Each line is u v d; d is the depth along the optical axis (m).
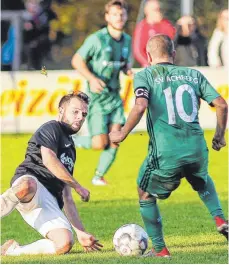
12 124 43.44
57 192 20.41
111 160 31.58
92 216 25.91
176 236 22.66
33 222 20.14
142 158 37.78
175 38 40.50
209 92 19.52
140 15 45.38
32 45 53.47
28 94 43.28
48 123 20.31
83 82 42.69
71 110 20.33
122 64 32.12
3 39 53.97
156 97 19.16
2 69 48.94
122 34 32.12
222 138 19.70
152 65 19.59
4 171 34.53
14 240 21.52
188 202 28.41
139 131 43.97
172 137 19.11
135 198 28.97
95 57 31.83
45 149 19.95
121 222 25.00
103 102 31.47
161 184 19.44
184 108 19.16
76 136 32.59
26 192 19.75
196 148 19.16
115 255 19.98
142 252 20.02
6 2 54.34
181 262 19.05
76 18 59.03
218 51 42.31
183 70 19.52
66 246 19.95
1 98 43.38
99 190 30.59
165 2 52.94
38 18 54.00
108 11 32.03
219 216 19.62
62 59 55.88
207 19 54.66
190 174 19.52
